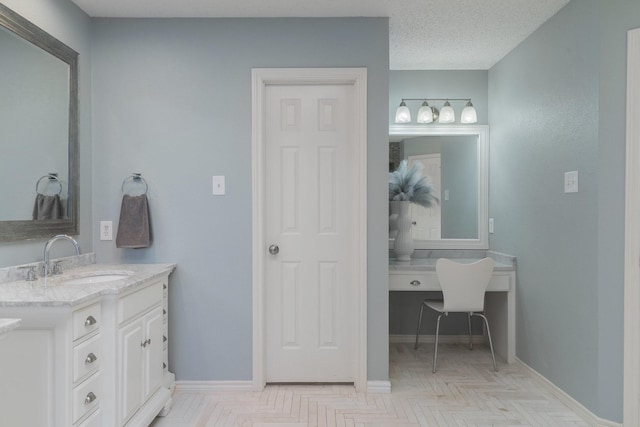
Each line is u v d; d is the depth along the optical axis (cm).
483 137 373
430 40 308
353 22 271
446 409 248
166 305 262
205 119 273
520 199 314
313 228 280
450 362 327
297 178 280
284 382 282
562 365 259
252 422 232
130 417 202
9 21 194
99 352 184
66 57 241
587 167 233
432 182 374
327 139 280
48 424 161
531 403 256
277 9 261
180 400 260
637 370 215
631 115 215
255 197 272
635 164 214
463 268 299
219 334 274
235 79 273
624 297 218
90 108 269
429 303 332
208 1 251
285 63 273
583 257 237
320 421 233
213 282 274
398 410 246
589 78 231
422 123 373
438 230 374
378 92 271
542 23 279
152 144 272
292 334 282
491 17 273
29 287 185
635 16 215
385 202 271
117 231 266
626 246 217
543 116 281
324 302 281
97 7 257
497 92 356
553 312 269
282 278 281
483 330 376
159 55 272
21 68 204
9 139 196
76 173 250
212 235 273
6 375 162
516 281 322
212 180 273
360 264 271
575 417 238
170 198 273
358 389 272
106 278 232
